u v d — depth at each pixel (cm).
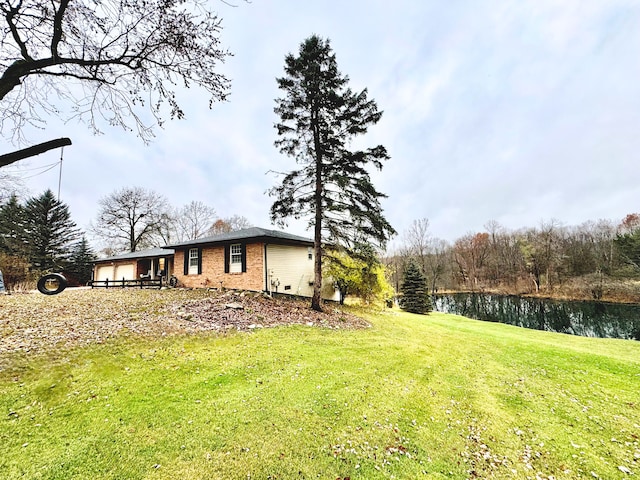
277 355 672
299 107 1205
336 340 868
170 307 1036
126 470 298
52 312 915
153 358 595
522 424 464
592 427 461
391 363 707
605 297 3117
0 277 1670
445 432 423
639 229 3192
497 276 4422
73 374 496
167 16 411
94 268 2788
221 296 1280
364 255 1314
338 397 493
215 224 4547
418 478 321
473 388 601
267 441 362
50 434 344
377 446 373
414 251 4162
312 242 1736
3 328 709
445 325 1541
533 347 1017
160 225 3400
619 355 967
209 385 500
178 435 360
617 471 354
